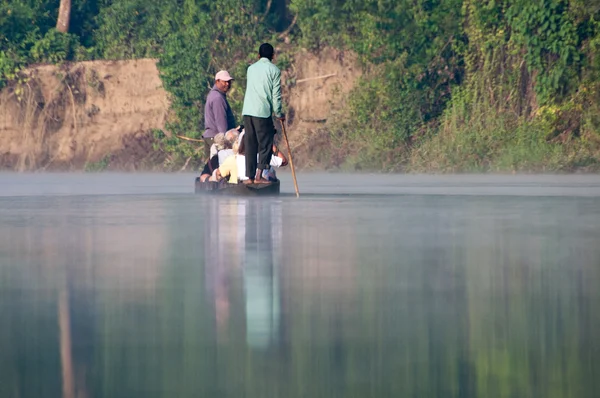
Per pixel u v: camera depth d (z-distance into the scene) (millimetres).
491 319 11164
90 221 27297
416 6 81938
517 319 11164
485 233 23188
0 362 8922
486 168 75812
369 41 83125
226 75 46594
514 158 75062
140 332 10398
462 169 76375
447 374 8391
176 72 88375
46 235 22844
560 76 76688
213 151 44312
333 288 13836
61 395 7703
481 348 9508
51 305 12312
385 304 12352
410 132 81688
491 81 79750
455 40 81188
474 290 13594
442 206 34062
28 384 8078
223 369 8625
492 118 78688
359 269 16078
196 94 87812
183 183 58375
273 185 42188
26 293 13391
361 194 42875
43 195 43094
